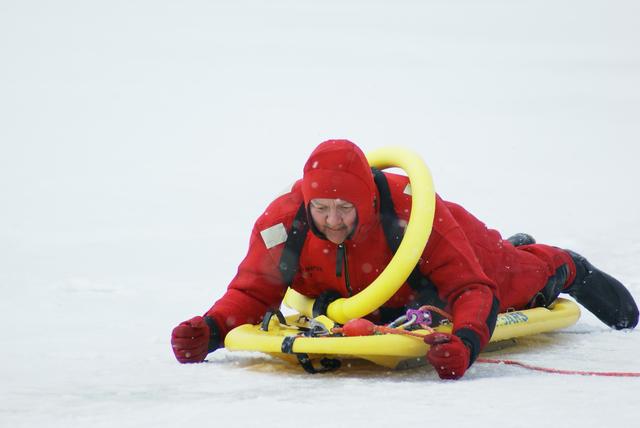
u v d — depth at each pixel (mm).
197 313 20453
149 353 15375
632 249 28328
